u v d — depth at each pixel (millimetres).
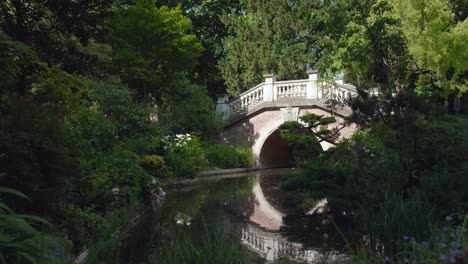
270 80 20891
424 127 5934
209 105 20797
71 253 4359
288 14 23734
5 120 4258
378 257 4184
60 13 10234
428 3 13172
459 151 6191
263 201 9945
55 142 4492
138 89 18141
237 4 27406
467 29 13273
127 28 16578
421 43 13289
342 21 9766
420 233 4414
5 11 9453
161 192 9953
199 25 26344
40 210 4270
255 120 21438
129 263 4652
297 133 10930
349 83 18969
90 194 6250
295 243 5629
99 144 8555
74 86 9703
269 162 24578
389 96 6707
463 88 14523
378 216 5035
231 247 4039
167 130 15305
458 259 2090
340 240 5668
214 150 19531
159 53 17297
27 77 9031
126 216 3344
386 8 9430
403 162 6312
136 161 9875
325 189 7043
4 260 2605
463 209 5055
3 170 3941
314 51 23594
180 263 3766
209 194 11281
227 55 25250
